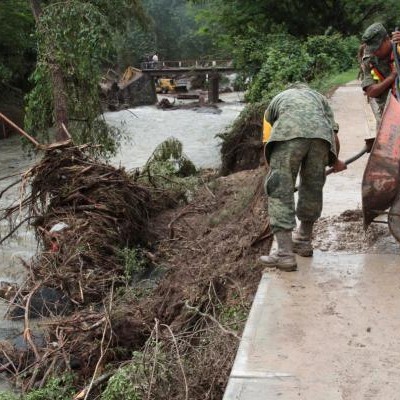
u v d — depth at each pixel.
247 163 13.39
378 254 5.50
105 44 13.59
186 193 11.73
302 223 5.45
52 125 16.42
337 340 4.12
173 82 51.69
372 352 3.97
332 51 21.44
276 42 22.59
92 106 13.94
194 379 4.75
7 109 28.64
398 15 28.00
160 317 6.48
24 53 33.06
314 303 4.62
